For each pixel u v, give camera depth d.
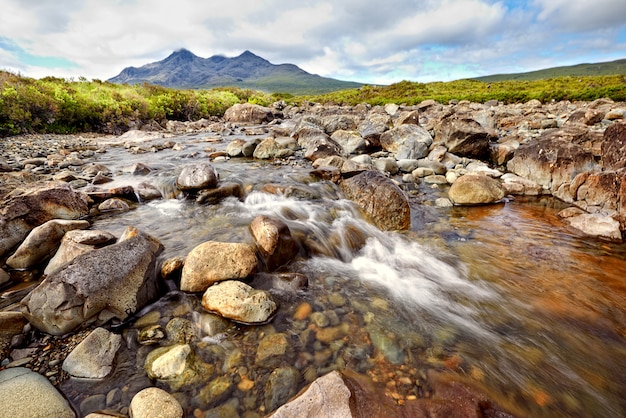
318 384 2.42
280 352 2.97
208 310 3.46
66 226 4.72
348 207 6.85
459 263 4.98
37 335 2.94
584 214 6.41
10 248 4.48
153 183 7.66
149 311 3.45
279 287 4.04
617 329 3.45
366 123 15.67
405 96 45.22
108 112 18.27
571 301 3.95
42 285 3.03
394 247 5.55
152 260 3.79
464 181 7.60
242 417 2.35
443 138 11.70
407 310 3.75
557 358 3.04
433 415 2.32
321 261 4.94
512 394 2.60
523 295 4.11
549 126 14.80
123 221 5.70
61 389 2.47
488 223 6.50
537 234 5.97
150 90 25.61
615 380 2.80
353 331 3.31
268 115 24.67
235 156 11.14
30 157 9.98
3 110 14.01
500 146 10.95
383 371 2.78
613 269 4.69
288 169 9.37
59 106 16.41
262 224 4.74
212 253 3.92
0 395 2.28
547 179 8.34
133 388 2.53
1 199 5.41
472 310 3.80
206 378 2.65
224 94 34.12
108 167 9.18
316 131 12.96
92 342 2.81
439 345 3.15
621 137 7.32
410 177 9.14
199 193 6.92
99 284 3.12
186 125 21.14
